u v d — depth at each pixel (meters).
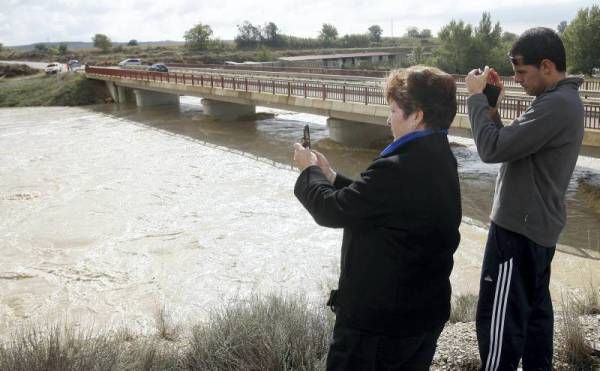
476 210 15.81
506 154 2.60
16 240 14.28
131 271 12.02
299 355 3.91
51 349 3.92
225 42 151.12
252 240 13.82
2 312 10.11
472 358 3.63
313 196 2.11
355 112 24.30
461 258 12.09
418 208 1.97
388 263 2.01
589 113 15.96
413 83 2.08
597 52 48.69
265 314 4.62
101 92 55.75
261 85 30.92
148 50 119.88
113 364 3.90
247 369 3.84
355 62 100.88
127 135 32.91
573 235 13.23
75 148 28.45
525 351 3.12
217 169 22.59
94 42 125.44
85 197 18.52
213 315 6.49
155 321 9.26
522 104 16.14
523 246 2.79
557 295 9.79
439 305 2.12
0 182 20.95
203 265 12.23
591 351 3.65
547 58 2.65
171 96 50.47
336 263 12.09
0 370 3.78
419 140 2.05
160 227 15.09
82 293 10.91
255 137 30.91
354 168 22.55
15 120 42.06
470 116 2.75
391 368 2.12
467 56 58.56
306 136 2.45
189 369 4.09
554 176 2.70
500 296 2.82
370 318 2.05
